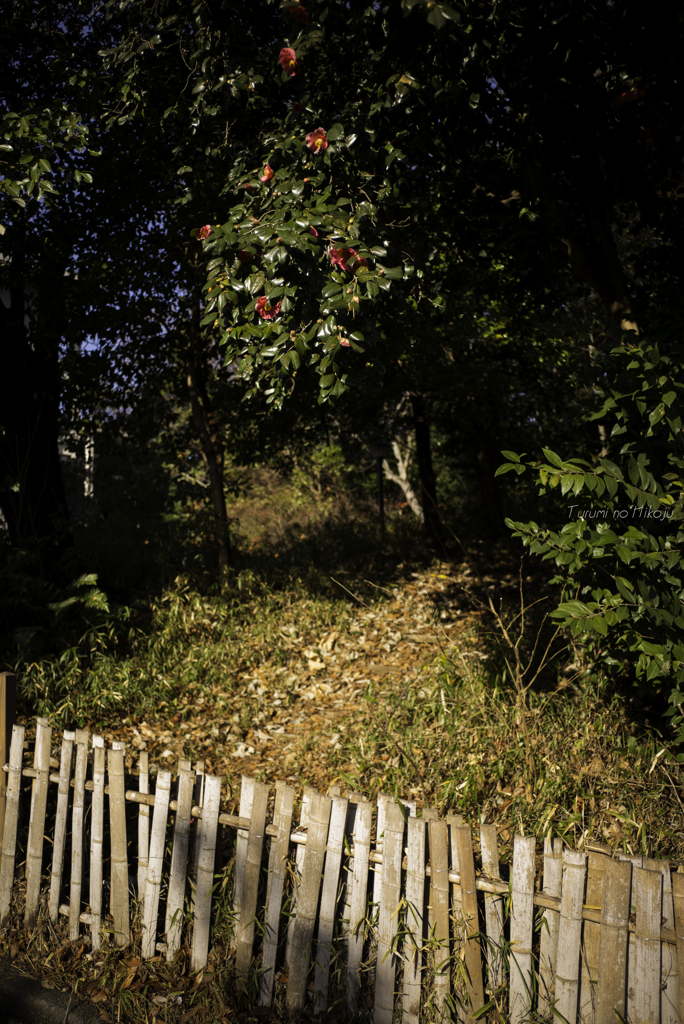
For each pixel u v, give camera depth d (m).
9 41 4.68
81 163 5.56
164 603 7.00
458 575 8.72
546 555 2.87
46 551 6.74
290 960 2.44
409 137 3.87
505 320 9.54
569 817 3.23
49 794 3.45
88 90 4.47
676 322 3.58
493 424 11.50
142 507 9.58
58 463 7.30
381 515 11.61
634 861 2.00
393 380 8.77
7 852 2.92
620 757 3.81
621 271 4.88
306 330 3.00
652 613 2.55
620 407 3.01
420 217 4.70
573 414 10.06
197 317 7.61
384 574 8.87
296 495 18.14
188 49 4.11
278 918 2.46
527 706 4.34
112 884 2.73
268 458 10.22
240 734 4.84
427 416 11.13
